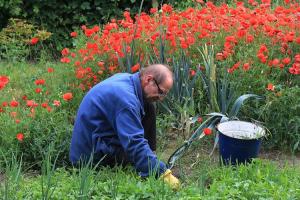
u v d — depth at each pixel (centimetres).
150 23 706
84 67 677
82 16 989
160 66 482
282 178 467
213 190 445
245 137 514
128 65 633
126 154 491
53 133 566
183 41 617
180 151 541
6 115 580
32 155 564
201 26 684
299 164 568
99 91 492
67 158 562
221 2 920
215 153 578
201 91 632
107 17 968
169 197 424
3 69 812
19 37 920
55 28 991
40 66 828
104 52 673
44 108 593
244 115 616
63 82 691
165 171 471
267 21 670
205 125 577
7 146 558
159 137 596
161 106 628
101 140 498
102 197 424
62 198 425
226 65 612
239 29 644
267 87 610
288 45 637
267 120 596
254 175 474
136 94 481
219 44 677
